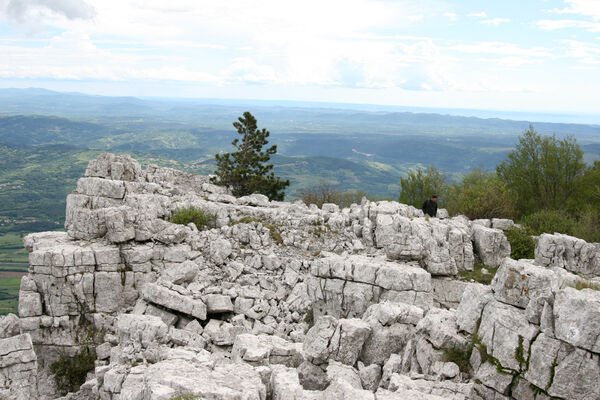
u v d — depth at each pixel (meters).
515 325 13.55
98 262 27.09
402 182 52.16
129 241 28.84
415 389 14.11
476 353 14.82
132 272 27.83
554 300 12.55
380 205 34.97
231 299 26.03
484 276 27.22
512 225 32.44
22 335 22.22
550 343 12.23
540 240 28.28
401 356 17.58
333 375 16.17
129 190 37.91
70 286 26.34
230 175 52.78
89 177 38.84
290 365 17.97
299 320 25.14
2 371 21.64
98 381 18.02
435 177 51.41
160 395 12.31
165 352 18.19
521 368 12.80
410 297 22.44
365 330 17.58
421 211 35.47
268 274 28.44
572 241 27.23
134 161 42.56
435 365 15.46
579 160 46.09
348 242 31.95
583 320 11.51
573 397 11.55
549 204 46.25
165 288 24.53
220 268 28.89
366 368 16.70
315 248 31.33
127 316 21.61
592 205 42.84
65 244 28.31
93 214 29.25
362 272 23.66
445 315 17.52
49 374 25.17
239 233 31.75
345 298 23.80
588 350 11.45
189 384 12.96
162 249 28.92
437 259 26.64
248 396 12.59
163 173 46.72
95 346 26.00
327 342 17.02
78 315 26.59
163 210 35.69
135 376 16.14
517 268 14.75
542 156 47.06
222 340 21.77
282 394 14.05
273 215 34.94
